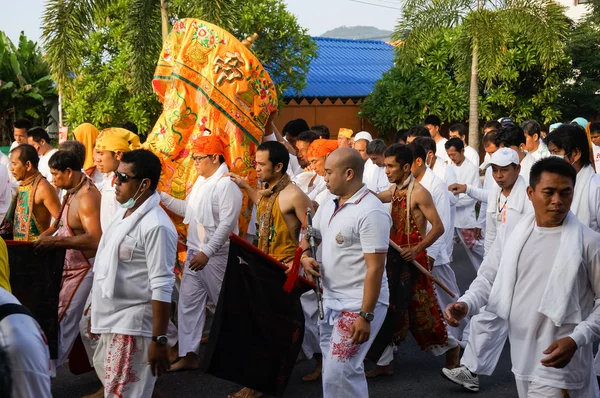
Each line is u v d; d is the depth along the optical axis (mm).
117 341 4430
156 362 4336
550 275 3662
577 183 5566
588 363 3754
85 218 5496
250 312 5160
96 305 4500
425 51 18344
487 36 15359
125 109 15062
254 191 5910
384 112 18719
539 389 3732
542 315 3725
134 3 12812
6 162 9297
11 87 21391
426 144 8172
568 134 5504
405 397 5672
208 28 7477
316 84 20219
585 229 3693
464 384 5711
